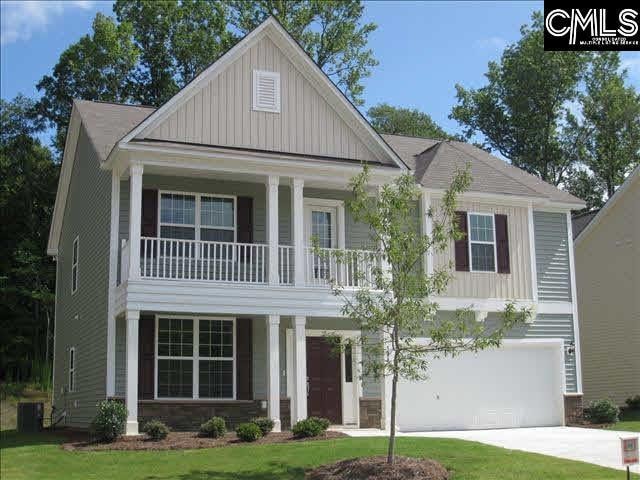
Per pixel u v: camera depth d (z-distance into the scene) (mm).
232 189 20781
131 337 17469
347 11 40094
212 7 40594
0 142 41281
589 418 23219
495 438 18125
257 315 19312
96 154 21641
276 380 18422
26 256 38156
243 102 20156
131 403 17234
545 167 44625
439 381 21875
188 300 18047
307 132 20672
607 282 29016
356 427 20562
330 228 21781
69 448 16062
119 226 19391
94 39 39188
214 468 13953
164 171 19375
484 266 22828
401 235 13859
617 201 28656
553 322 23609
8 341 38219
